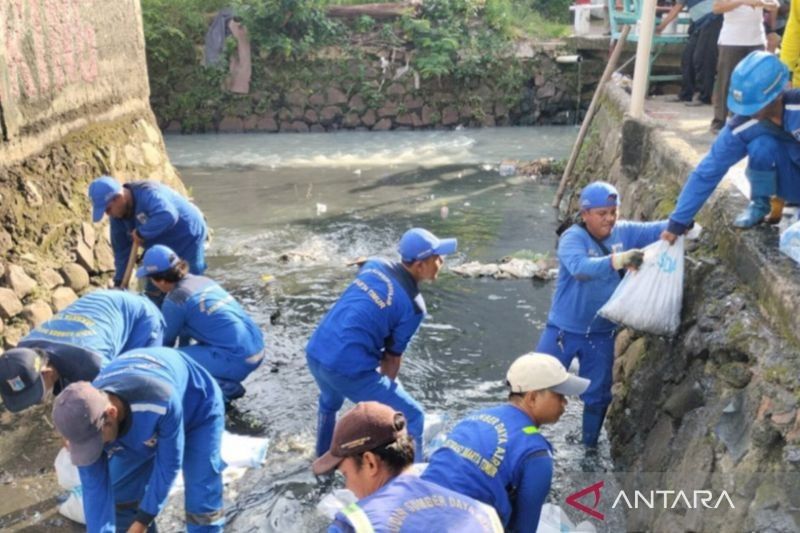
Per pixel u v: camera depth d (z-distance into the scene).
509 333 6.65
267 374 6.07
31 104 7.08
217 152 14.17
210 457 4.00
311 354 4.54
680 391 4.19
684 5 9.41
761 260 3.96
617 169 8.10
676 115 8.48
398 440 2.58
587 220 4.64
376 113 16.28
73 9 7.89
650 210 5.85
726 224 4.51
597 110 10.38
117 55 8.99
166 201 6.14
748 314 3.91
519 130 16.06
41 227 7.00
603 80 10.13
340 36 16.30
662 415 4.38
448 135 15.62
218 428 4.04
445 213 10.00
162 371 3.64
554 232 9.27
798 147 4.14
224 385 5.47
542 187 11.43
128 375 3.54
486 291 7.52
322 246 8.83
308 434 5.29
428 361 6.21
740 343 3.79
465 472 3.13
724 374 3.82
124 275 6.36
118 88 9.03
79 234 7.42
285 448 5.12
